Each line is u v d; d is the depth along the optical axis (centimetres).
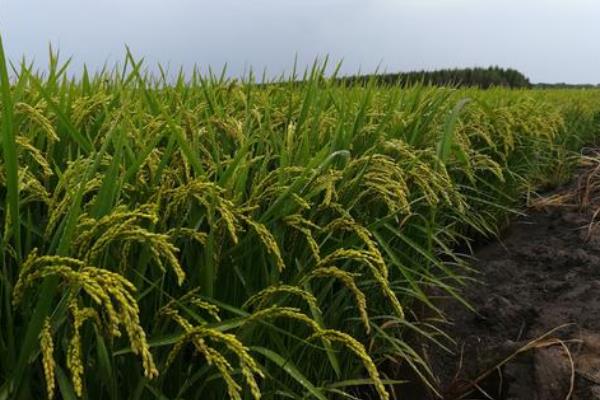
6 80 167
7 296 172
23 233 208
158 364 210
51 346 150
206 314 227
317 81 362
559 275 468
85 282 146
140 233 166
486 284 473
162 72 392
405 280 344
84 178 173
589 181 616
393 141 329
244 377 231
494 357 361
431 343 399
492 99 689
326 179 251
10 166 168
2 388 162
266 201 263
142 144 237
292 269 264
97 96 299
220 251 226
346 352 319
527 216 604
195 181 203
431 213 373
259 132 310
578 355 344
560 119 701
